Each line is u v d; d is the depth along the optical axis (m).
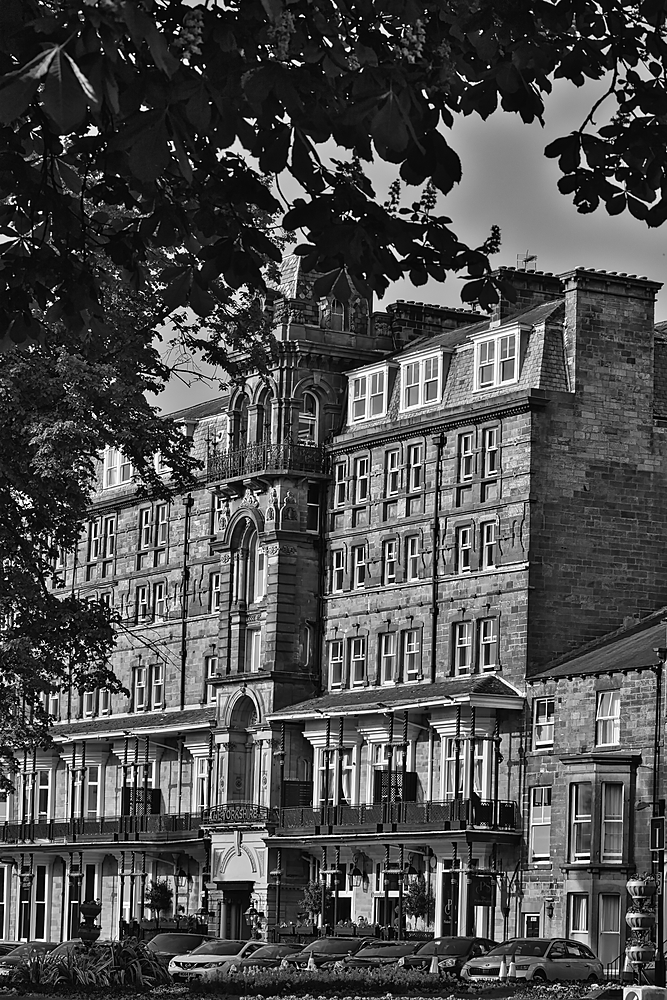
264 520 98.56
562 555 84.12
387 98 14.06
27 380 42.84
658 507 86.38
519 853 80.00
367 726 91.12
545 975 61.94
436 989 52.72
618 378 86.19
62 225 17.75
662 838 62.00
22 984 48.25
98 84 12.70
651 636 78.31
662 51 18.03
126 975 50.44
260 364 43.88
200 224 17.39
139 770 108.62
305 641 97.12
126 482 115.50
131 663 112.62
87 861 109.06
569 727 77.69
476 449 87.56
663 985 54.59
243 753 99.31
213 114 14.81
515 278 91.88
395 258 17.17
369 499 94.94
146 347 42.50
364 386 97.44
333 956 68.88
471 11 15.62
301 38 14.57
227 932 95.94
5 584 46.84
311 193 16.42
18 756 118.06
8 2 13.26
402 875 85.12
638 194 18.72
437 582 89.12
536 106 16.33
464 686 84.69
